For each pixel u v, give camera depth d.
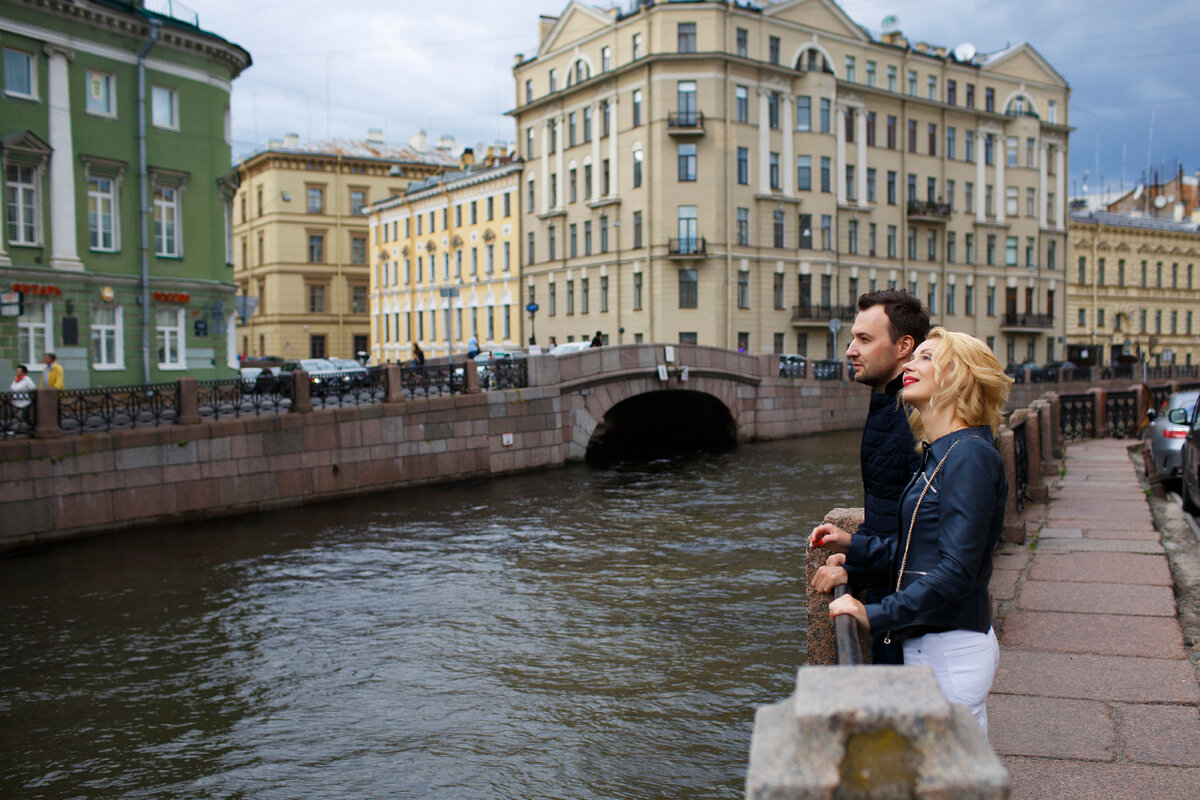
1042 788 4.15
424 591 12.56
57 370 20.58
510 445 23.50
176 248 27.61
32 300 24.08
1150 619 6.62
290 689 9.23
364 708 8.72
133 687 9.36
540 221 50.94
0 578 13.30
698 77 43.38
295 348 66.81
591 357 25.95
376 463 20.38
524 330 52.56
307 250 67.19
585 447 25.88
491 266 54.56
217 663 9.98
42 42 24.17
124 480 16.11
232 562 14.23
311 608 11.87
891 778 1.53
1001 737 4.71
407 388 21.80
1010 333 57.59
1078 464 16.39
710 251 43.69
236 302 30.05
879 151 50.47
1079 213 63.56
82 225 25.14
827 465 25.23
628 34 45.03
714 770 7.26
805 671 1.71
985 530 2.69
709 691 8.78
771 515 17.47
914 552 2.86
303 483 18.94
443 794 7.05
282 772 7.52
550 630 10.73
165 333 27.22
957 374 2.83
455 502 19.42
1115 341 62.69
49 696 9.15
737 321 44.62
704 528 16.31
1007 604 7.16
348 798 7.07
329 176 67.62
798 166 46.72
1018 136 56.94
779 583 12.49
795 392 33.56
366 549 15.08
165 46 27.02
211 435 17.34
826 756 1.54
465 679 9.32
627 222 45.56
